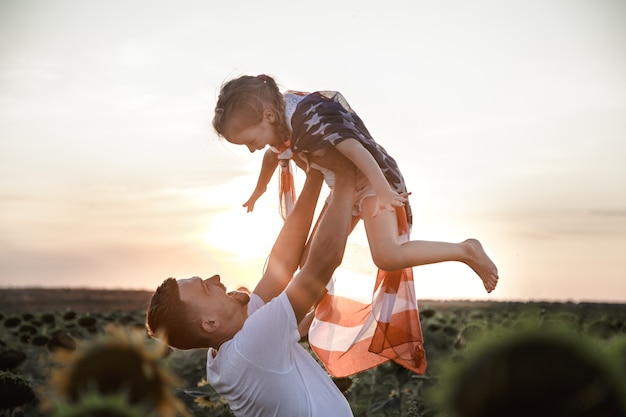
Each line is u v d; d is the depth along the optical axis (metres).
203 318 3.36
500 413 1.11
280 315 3.27
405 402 5.25
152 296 3.43
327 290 4.26
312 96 4.11
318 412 3.32
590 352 1.11
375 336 4.20
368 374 5.71
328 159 3.88
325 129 3.89
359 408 5.22
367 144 3.99
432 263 3.89
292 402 3.28
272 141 4.22
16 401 4.35
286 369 3.29
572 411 1.08
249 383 3.29
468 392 1.13
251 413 3.36
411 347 4.25
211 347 3.50
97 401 1.56
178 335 3.37
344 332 4.29
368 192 4.02
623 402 1.09
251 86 4.18
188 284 3.43
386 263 3.87
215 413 4.66
